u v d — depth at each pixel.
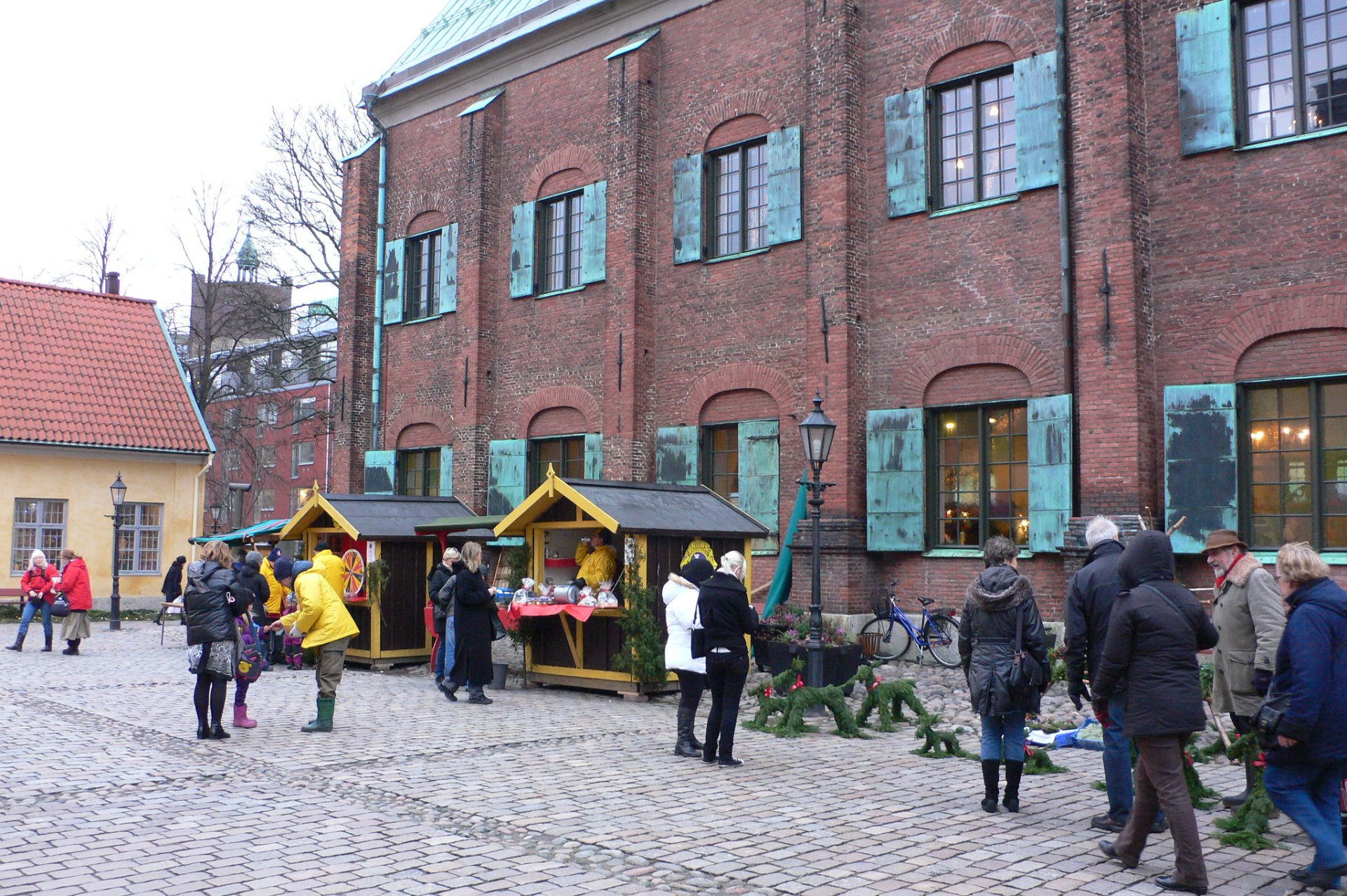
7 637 22.03
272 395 39.50
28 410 27.52
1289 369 13.44
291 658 16.25
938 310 16.45
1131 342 14.19
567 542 15.16
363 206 25.62
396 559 16.61
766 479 18.23
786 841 6.72
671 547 13.63
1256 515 13.69
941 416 16.62
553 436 21.70
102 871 6.00
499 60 23.09
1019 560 15.52
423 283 24.94
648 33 20.53
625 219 20.14
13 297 29.86
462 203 23.47
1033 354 15.40
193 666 10.09
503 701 13.03
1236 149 13.98
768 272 18.47
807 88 17.81
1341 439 13.14
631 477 19.69
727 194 19.48
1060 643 14.44
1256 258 13.75
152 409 29.67
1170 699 5.90
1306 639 5.74
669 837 6.78
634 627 13.09
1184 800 5.85
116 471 28.59
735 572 9.29
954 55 16.58
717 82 19.45
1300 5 13.80
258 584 15.98
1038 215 15.52
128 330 31.25
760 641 15.09
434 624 14.48
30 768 8.75
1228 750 7.39
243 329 40.31
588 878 5.97
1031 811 7.56
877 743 10.31
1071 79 15.02
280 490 51.09
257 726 10.84
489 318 23.03
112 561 26.56
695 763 9.22
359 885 5.80
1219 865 6.32
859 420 16.97
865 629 16.53
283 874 5.98
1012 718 7.49
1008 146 16.11
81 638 18.47
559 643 14.27
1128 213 14.30
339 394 26.00
